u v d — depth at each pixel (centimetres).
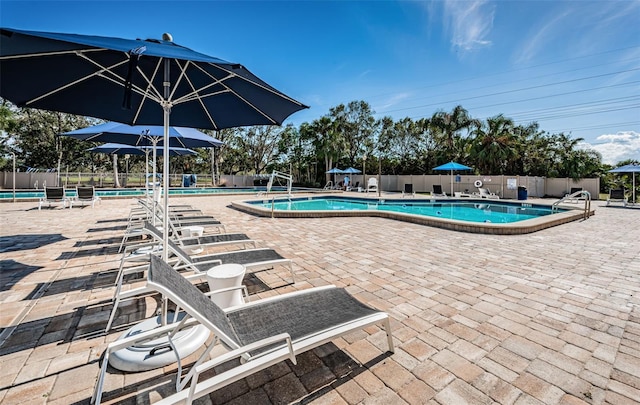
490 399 169
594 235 624
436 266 410
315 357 206
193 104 370
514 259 443
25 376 182
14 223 706
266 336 175
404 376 187
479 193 1822
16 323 245
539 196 1833
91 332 233
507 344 222
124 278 350
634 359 204
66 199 988
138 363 188
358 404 164
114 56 256
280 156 3244
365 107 2852
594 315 268
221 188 2317
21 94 267
